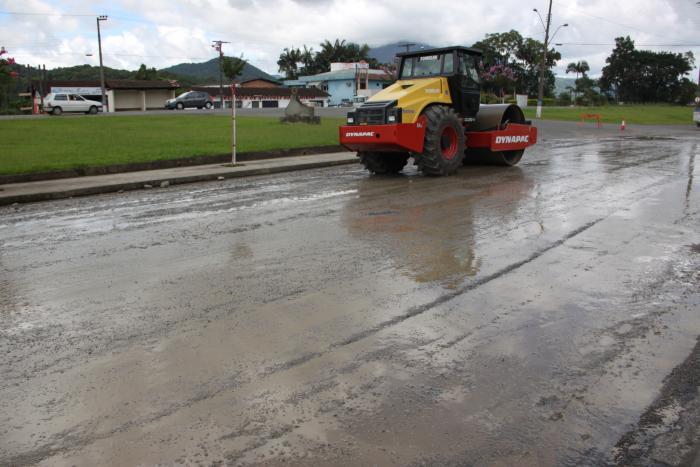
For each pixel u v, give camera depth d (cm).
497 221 716
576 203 830
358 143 1105
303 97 6788
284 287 475
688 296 448
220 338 376
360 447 260
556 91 9638
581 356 347
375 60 9569
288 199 918
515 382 317
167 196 995
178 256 579
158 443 265
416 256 561
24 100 6088
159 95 6122
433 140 1109
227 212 816
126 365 341
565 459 252
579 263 534
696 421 279
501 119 1270
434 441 264
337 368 333
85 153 1489
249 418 283
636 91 10500
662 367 333
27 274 531
